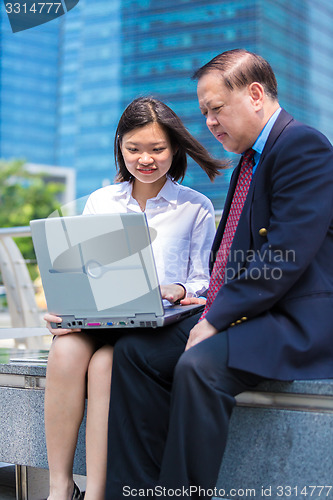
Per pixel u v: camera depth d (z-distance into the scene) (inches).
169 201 102.2
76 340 83.1
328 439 72.5
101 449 79.7
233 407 71.3
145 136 94.3
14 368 96.1
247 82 79.9
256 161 84.0
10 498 102.3
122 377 76.9
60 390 82.8
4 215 949.8
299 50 2559.1
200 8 2425.0
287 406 75.5
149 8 2501.2
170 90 2437.3
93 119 2699.3
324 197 73.9
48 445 84.4
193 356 69.8
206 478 67.7
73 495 89.7
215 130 83.3
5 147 2696.9
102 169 2682.1
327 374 74.1
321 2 2672.2
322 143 75.9
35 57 2701.8
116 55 2598.4
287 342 72.0
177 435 68.1
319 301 74.5
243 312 72.7
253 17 2351.1
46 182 957.2
